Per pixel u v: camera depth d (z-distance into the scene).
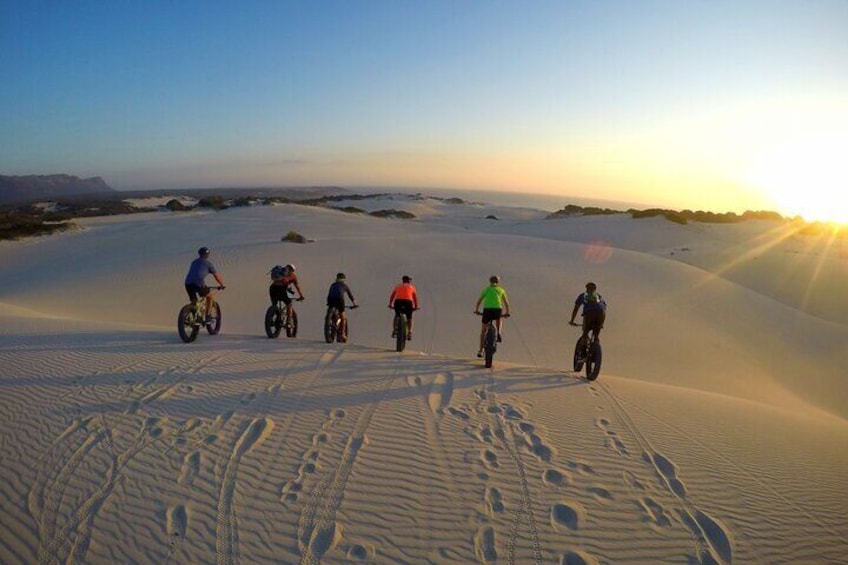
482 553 3.77
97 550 3.61
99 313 18.45
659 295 22.91
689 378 13.88
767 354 17.25
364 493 4.43
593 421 6.27
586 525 4.14
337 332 10.27
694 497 4.63
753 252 38.12
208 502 4.18
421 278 24.64
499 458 5.16
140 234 39.81
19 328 9.76
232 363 7.77
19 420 5.39
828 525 4.36
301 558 3.62
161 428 5.37
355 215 62.47
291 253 30.02
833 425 7.91
